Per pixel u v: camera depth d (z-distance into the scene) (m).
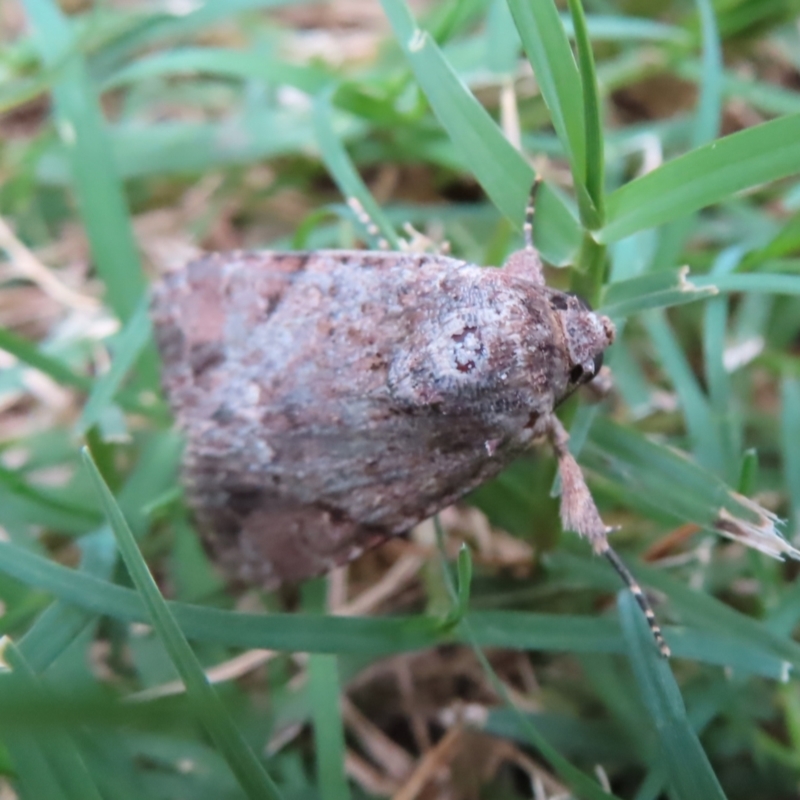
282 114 0.07
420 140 0.06
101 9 0.07
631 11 0.07
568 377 0.05
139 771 0.05
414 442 0.05
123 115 0.07
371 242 0.05
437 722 0.05
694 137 0.06
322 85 0.06
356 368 0.05
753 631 0.05
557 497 0.05
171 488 0.05
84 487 0.05
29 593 0.05
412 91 0.06
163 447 0.05
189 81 0.07
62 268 0.07
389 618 0.05
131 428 0.06
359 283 0.05
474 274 0.05
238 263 0.05
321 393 0.05
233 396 0.05
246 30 0.07
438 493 0.05
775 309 0.06
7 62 0.07
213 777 0.05
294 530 0.05
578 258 0.05
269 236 0.07
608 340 0.05
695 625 0.05
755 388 0.06
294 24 0.08
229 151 0.07
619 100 0.07
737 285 0.05
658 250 0.05
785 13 0.07
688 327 0.06
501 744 0.05
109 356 0.06
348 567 0.06
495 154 0.05
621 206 0.05
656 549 0.05
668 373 0.06
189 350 0.05
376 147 0.07
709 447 0.05
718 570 0.05
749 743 0.05
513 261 0.05
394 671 0.05
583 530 0.05
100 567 0.05
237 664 0.05
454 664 0.05
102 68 0.06
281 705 0.05
